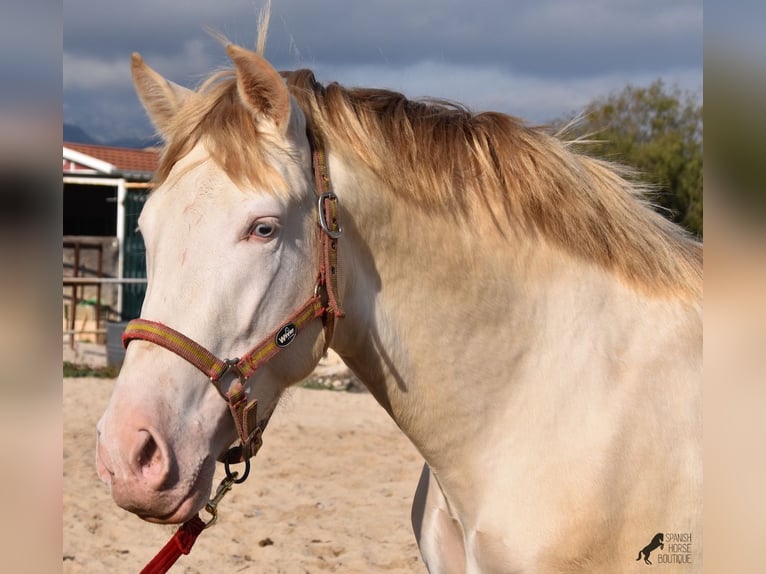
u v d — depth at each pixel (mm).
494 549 1963
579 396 1983
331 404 8781
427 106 2180
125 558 4324
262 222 1788
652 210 2320
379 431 7367
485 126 2123
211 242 1775
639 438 1926
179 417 1728
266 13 2020
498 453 2006
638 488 1899
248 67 1814
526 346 2037
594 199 2129
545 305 2055
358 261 1990
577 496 1898
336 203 1915
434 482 2246
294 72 2094
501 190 2062
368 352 2033
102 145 20172
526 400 2014
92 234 19125
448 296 2020
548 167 2096
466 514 2053
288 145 1872
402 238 2006
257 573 4133
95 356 12961
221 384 1775
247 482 5770
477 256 2031
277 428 7367
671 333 2061
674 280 2135
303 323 1873
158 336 1736
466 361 2027
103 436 1691
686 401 1984
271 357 1825
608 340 2037
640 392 1972
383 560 4344
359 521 5000
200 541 4590
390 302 2016
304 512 5145
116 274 16594
